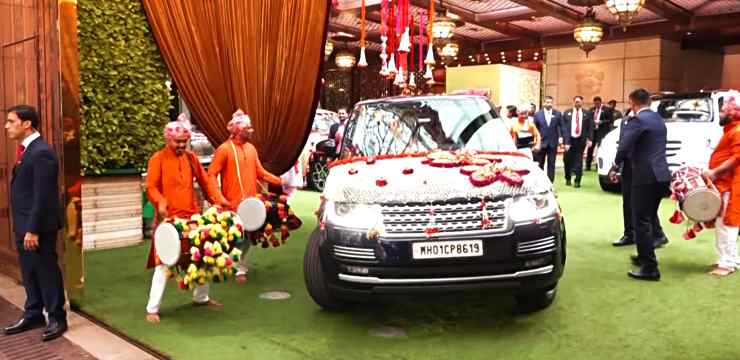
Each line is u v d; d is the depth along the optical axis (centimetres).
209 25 655
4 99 561
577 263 566
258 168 539
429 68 870
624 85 1800
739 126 510
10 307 469
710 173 517
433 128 484
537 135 1083
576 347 358
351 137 491
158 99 691
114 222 680
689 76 1905
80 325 422
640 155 498
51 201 393
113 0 646
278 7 641
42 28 486
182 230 402
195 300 459
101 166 661
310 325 411
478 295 368
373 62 2327
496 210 366
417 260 357
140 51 671
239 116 518
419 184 381
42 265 397
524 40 1992
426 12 1488
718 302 440
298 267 580
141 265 591
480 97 519
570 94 1909
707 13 1614
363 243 365
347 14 1520
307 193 1152
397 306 448
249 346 372
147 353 364
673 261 570
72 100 455
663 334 376
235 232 419
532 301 420
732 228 519
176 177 436
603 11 1612
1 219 568
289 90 651
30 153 392
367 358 349
